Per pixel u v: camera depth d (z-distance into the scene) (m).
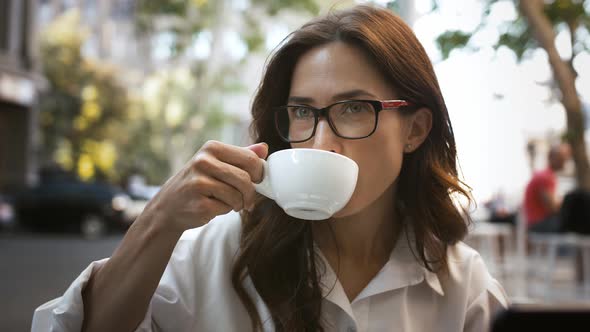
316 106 0.98
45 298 5.57
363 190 0.96
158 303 1.01
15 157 19.84
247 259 1.02
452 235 1.12
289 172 0.79
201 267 1.05
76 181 15.24
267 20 21.36
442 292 1.07
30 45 19.83
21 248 10.85
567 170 5.98
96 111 24.92
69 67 24.66
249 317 1.02
